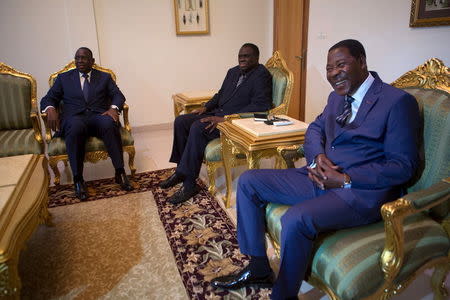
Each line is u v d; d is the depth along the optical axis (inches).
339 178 49.4
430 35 104.3
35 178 69.2
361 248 43.1
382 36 121.3
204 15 174.2
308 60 163.6
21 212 54.4
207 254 71.4
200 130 95.0
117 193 102.4
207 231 80.2
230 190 90.7
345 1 135.0
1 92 109.0
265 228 58.1
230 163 89.1
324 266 43.7
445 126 48.8
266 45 192.4
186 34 173.8
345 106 55.5
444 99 50.7
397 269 41.1
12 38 146.9
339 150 54.2
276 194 56.2
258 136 72.6
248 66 103.3
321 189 54.2
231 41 184.5
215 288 61.2
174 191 102.8
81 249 74.2
